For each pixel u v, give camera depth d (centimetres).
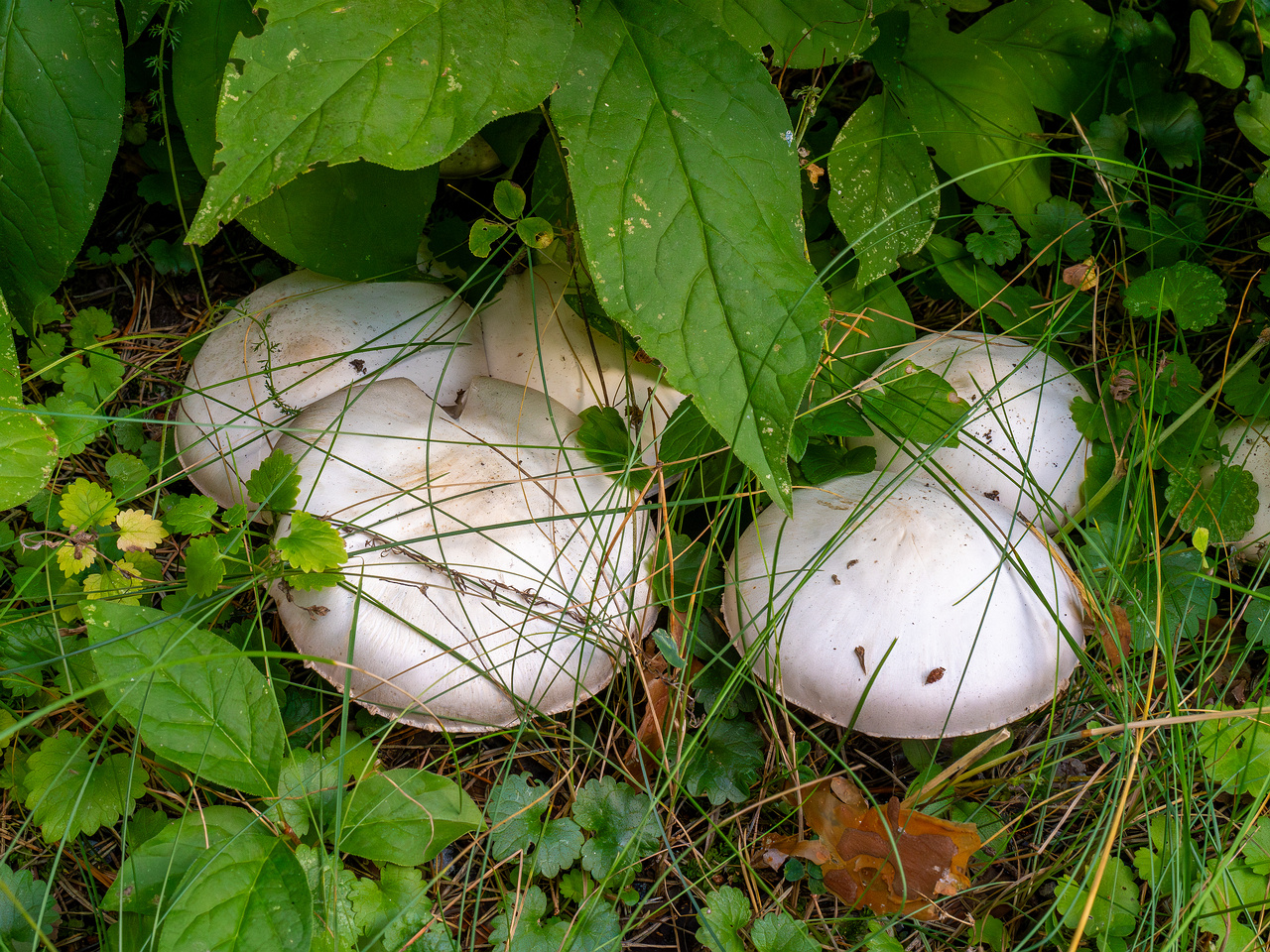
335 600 75
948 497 78
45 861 76
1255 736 77
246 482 79
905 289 88
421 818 73
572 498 77
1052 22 85
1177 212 86
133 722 72
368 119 70
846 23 77
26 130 75
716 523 77
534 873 75
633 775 78
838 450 81
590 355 82
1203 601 80
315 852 72
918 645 75
